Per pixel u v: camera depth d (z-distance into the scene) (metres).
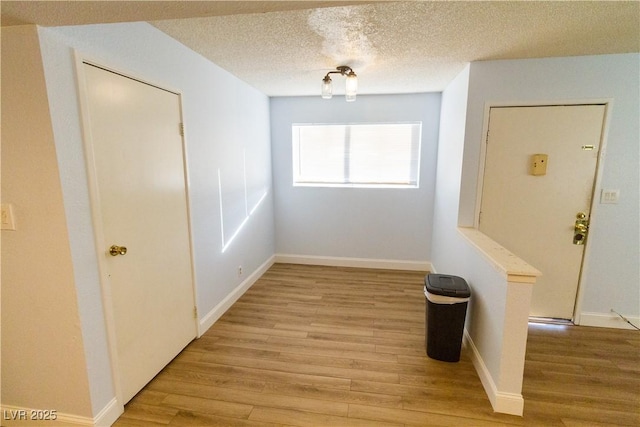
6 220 1.39
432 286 2.15
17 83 1.27
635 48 2.17
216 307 2.75
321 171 4.10
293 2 1.09
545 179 2.52
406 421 1.66
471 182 2.62
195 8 1.13
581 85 2.36
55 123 1.31
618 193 2.45
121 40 1.63
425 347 2.32
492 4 1.56
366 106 3.79
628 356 2.22
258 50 2.25
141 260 1.82
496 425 1.63
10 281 1.46
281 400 1.81
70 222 1.39
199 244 2.45
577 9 1.61
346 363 2.15
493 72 2.44
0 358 1.54
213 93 2.57
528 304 1.62
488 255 1.88
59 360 1.51
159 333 2.01
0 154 1.35
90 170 1.46
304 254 4.29
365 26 1.84
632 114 2.34
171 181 2.07
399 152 3.88
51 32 1.27
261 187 3.75
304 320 2.75
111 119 1.57
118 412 1.68
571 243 2.58
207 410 1.73
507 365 1.68
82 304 1.46
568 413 1.71
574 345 2.36
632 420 1.67
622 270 2.54
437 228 3.64
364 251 4.15
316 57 2.39
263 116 3.75
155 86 1.88
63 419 1.57
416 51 2.24
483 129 2.52
